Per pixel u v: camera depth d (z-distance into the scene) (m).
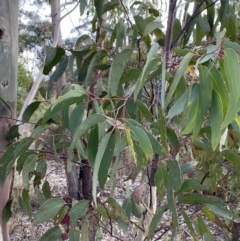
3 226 0.80
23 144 0.67
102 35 0.93
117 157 0.47
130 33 0.86
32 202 1.94
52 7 1.27
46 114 0.52
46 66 0.81
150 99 0.80
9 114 0.77
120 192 1.78
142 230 0.84
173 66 0.53
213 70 0.40
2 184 0.66
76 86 0.51
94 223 0.76
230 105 0.36
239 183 1.29
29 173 0.81
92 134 0.52
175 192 0.67
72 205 0.69
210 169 0.80
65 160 0.95
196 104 0.44
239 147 0.84
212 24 0.84
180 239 1.28
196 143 0.69
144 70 0.42
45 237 0.68
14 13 0.74
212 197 0.67
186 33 0.83
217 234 1.92
